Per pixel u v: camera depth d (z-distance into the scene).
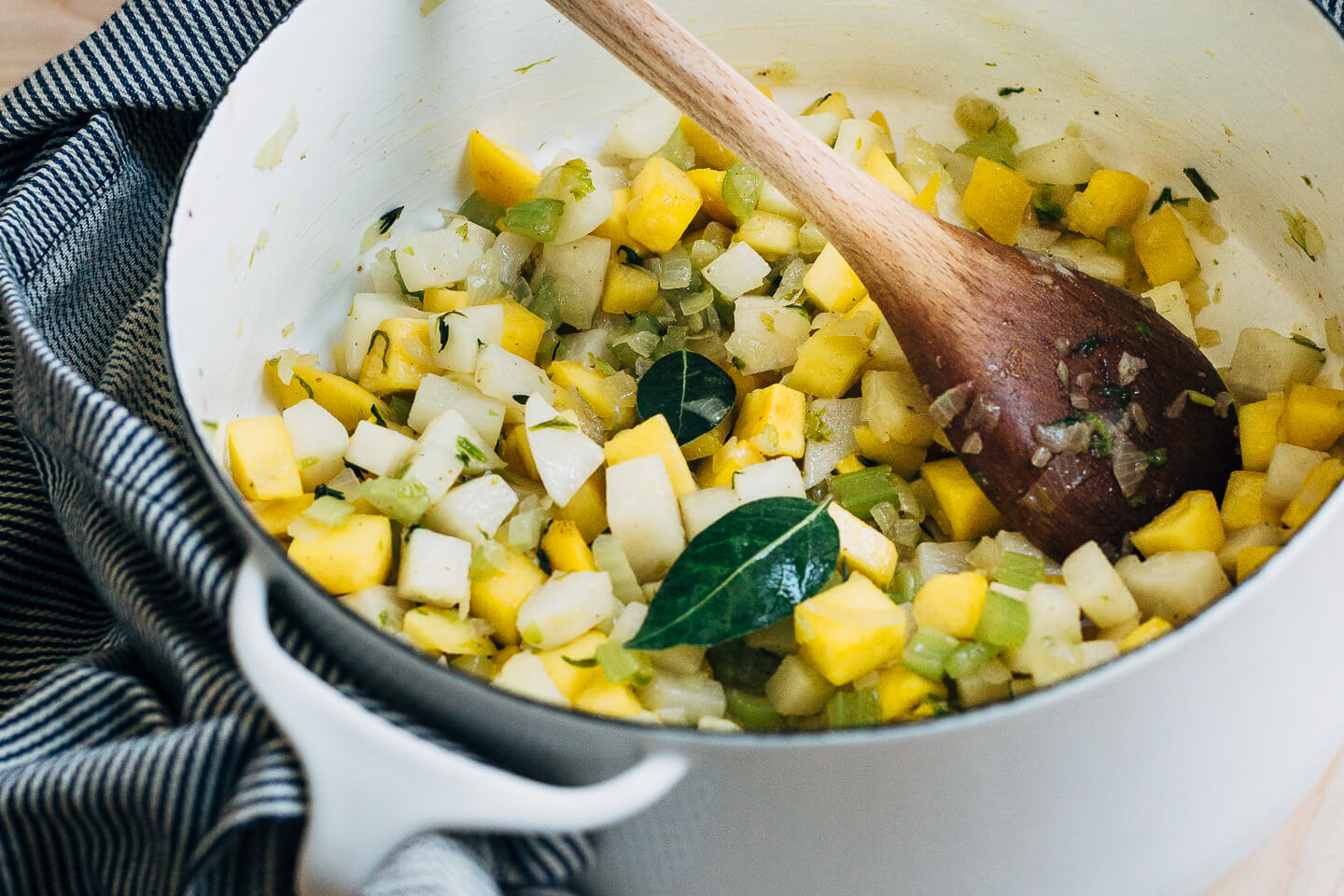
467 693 0.46
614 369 0.61
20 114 0.61
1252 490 0.55
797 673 0.53
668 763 0.46
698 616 0.52
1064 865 0.50
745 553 0.53
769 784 0.46
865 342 0.58
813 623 0.52
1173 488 0.55
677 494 0.56
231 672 0.49
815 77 0.65
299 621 0.50
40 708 0.51
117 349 0.57
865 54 0.64
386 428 0.57
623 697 0.52
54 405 0.51
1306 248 0.59
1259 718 0.49
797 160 0.56
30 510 0.57
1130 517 0.55
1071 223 0.63
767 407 0.58
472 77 0.61
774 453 0.58
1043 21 0.61
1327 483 0.54
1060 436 0.55
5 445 0.58
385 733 0.46
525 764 0.48
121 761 0.48
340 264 0.61
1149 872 0.51
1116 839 0.49
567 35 0.62
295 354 0.59
